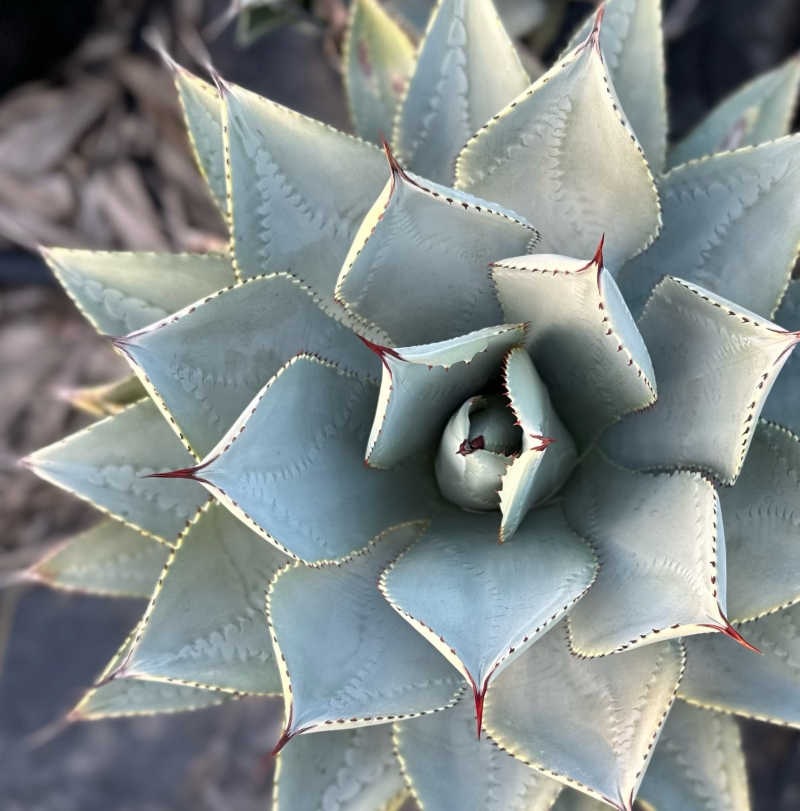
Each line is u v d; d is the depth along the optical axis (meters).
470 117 0.48
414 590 0.40
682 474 0.41
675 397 0.43
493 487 0.42
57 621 0.91
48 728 0.80
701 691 0.45
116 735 0.89
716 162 0.44
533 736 0.42
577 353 0.42
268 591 0.41
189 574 0.43
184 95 0.50
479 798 0.44
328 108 0.88
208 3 0.89
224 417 0.43
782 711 0.44
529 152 0.42
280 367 0.44
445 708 0.45
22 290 0.89
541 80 0.39
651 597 0.40
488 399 0.42
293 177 0.44
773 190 0.43
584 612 0.42
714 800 0.48
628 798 0.39
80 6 0.89
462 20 0.46
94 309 0.48
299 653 0.40
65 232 0.87
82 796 0.87
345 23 0.72
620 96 0.50
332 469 0.43
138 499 0.48
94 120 0.90
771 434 0.42
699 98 0.85
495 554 0.43
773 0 0.82
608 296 0.37
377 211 0.38
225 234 0.86
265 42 0.89
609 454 0.46
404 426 0.41
